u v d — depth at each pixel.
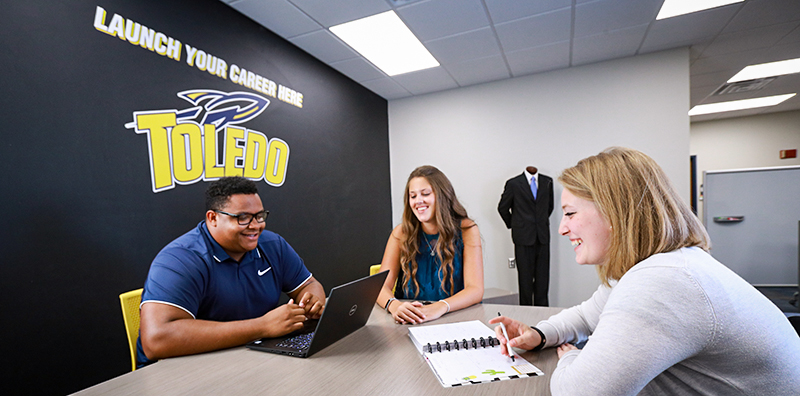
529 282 3.74
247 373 0.89
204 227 1.40
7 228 1.48
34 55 1.57
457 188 4.51
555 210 4.02
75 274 1.70
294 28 2.91
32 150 1.56
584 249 0.78
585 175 0.76
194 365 0.95
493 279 4.34
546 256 3.71
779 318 0.62
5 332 1.47
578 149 3.94
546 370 0.87
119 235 1.88
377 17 2.80
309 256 3.31
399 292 1.74
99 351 1.79
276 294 1.53
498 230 4.32
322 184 3.53
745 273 4.54
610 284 0.81
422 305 1.37
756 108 5.86
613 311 0.64
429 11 2.74
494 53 3.53
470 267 1.61
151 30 2.05
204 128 2.35
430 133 4.66
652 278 0.62
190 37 2.28
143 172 2.00
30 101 1.55
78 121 1.72
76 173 1.71
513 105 4.21
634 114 3.71
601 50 3.54
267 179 2.87
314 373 0.89
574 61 3.79
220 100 2.47
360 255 4.15
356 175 4.12
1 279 1.46
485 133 4.36
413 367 0.91
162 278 1.16
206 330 1.05
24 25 1.54
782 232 4.42
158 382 0.85
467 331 1.14
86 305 1.74
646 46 3.48
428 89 4.51
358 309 1.16
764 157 6.29
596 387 0.61
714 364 0.61
